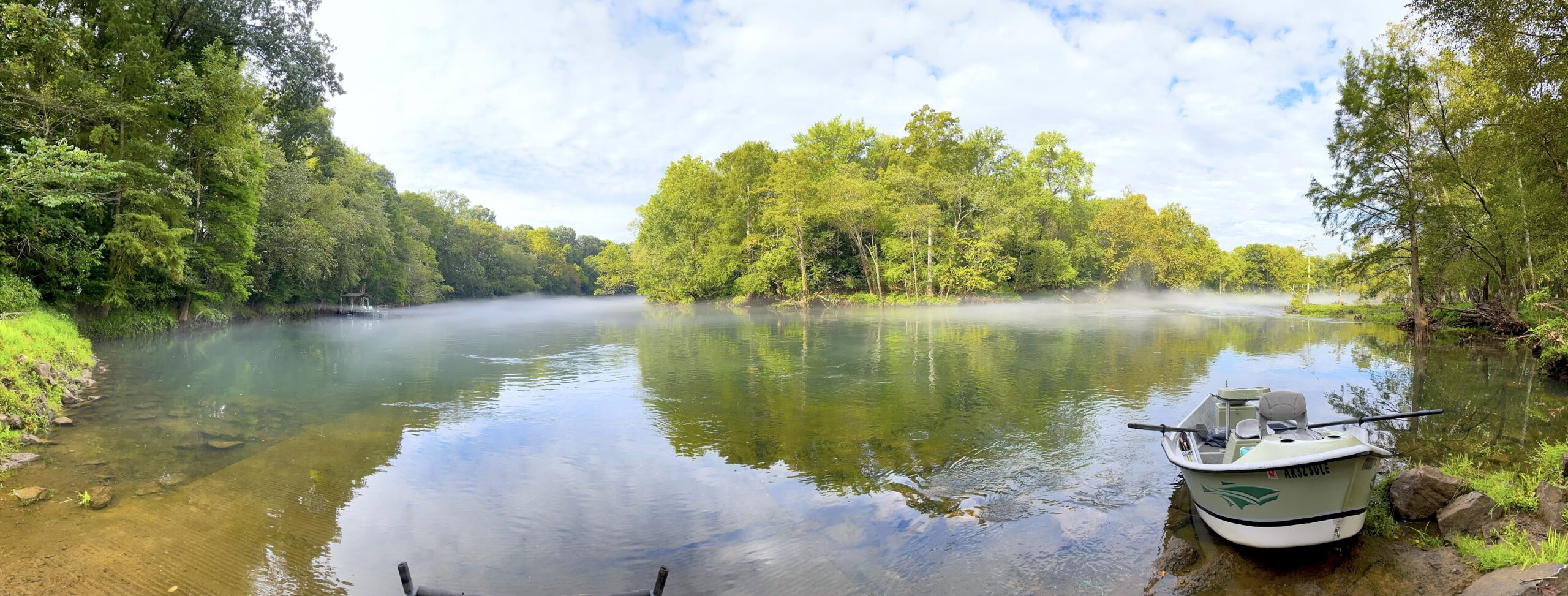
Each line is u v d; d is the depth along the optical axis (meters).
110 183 21.25
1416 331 25.08
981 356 21.30
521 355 22.44
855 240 61.78
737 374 17.73
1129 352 22.34
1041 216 66.25
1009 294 63.91
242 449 9.75
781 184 55.66
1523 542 5.48
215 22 26.70
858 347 24.67
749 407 13.06
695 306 64.88
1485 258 25.25
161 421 11.45
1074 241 69.00
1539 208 19.16
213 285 30.02
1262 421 7.20
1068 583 5.64
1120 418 11.91
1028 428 11.22
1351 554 5.89
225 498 7.60
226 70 24.61
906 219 56.44
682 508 7.39
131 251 21.80
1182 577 5.71
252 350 23.78
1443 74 23.89
